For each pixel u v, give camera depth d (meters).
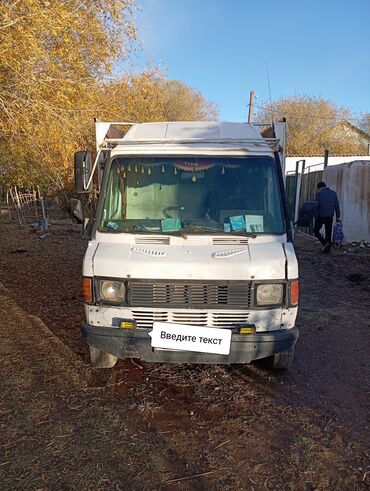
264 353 3.99
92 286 4.02
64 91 6.25
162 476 3.12
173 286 3.92
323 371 4.84
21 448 3.40
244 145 4.73
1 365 4.82
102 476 3.10
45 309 6.82
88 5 6.72
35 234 16.52
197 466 3.24
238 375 4.71
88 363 4.89
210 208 4.48
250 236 4.27
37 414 3.87
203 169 4.60
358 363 5.07
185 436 3.61
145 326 3.98
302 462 3.29
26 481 3.04
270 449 3.45
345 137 40.22
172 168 4.60
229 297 3.92
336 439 3.58
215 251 4.06
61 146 6.30
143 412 3.95
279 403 4.15
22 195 23.06
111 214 4.48
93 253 4.09
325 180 14.97
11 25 5.13
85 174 4.60
